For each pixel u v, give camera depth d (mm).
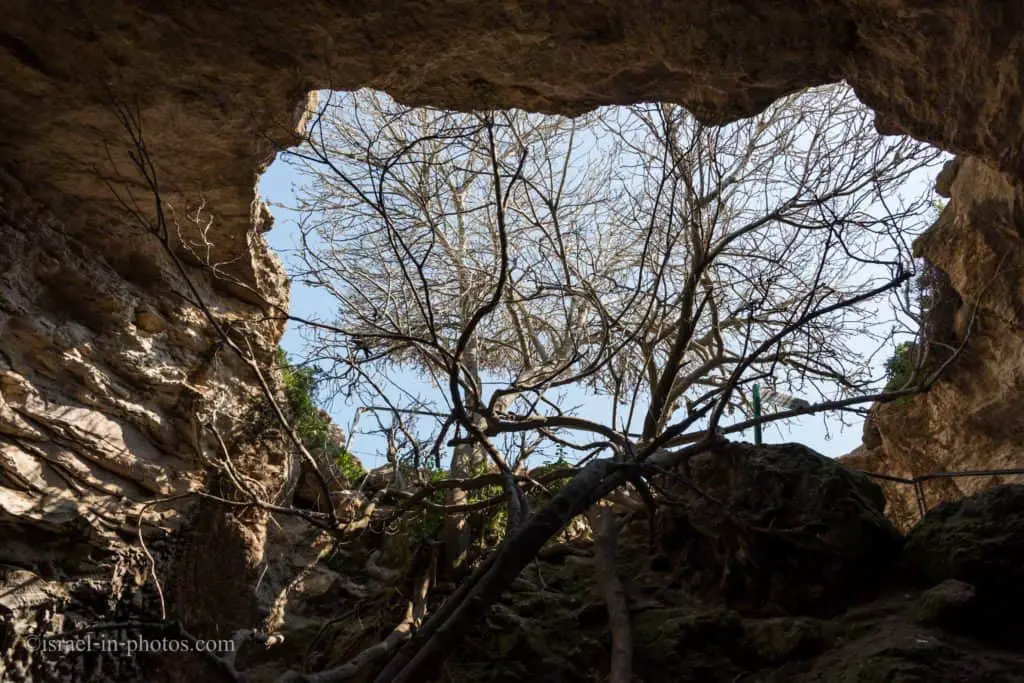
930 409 11719
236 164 10148
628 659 6965
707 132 9383
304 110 10250
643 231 10695
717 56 8438
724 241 8539
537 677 7453
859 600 7215
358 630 9742
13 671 8961
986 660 6039
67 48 8383
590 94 9352
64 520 9859
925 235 11125
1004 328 10055
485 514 10055
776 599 7379
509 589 8539
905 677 5836
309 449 13125
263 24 8180
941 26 7656
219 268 12461
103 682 9758
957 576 6809
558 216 11555
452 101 9383
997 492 7191
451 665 7770
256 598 11000
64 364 10375
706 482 8500
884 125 9320
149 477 10906
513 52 8680
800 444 8227
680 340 8977
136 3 7867
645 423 9852
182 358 11852
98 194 10664
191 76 8719
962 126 8289
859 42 8297
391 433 8703
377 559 12578
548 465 10656
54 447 10117
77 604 9852
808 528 7348
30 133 9539
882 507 7992
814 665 6605
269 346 12930
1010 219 9289
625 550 9008
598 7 8133
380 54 8602
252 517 11445
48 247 10438
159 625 7555
